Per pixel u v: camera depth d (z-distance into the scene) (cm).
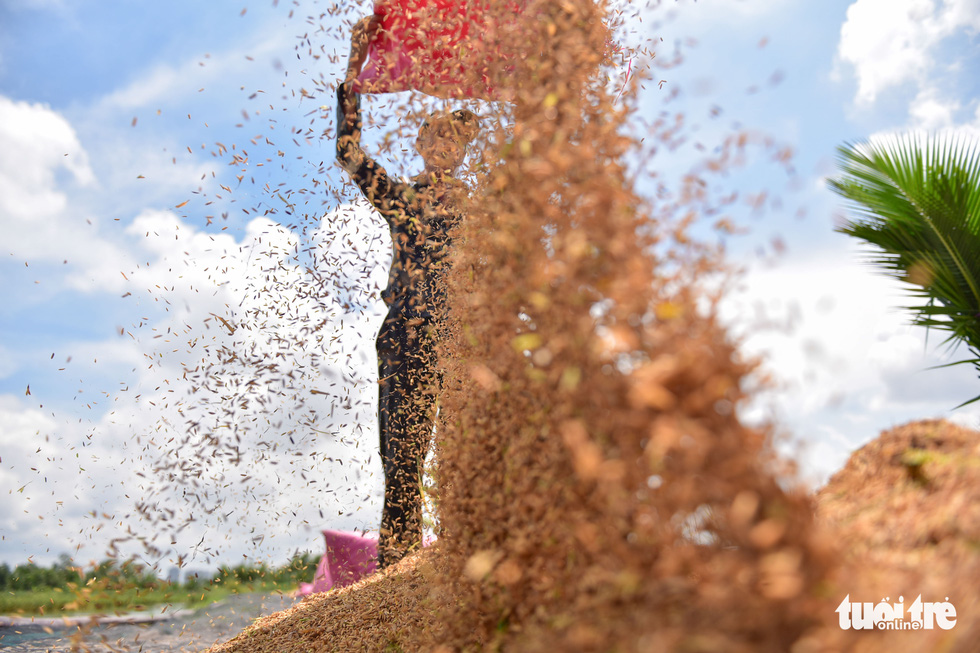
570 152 120
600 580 100
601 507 101
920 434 137
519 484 134
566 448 113
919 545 103
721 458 78
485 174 176
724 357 83
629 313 93
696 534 90
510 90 158
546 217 129
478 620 145
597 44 168
